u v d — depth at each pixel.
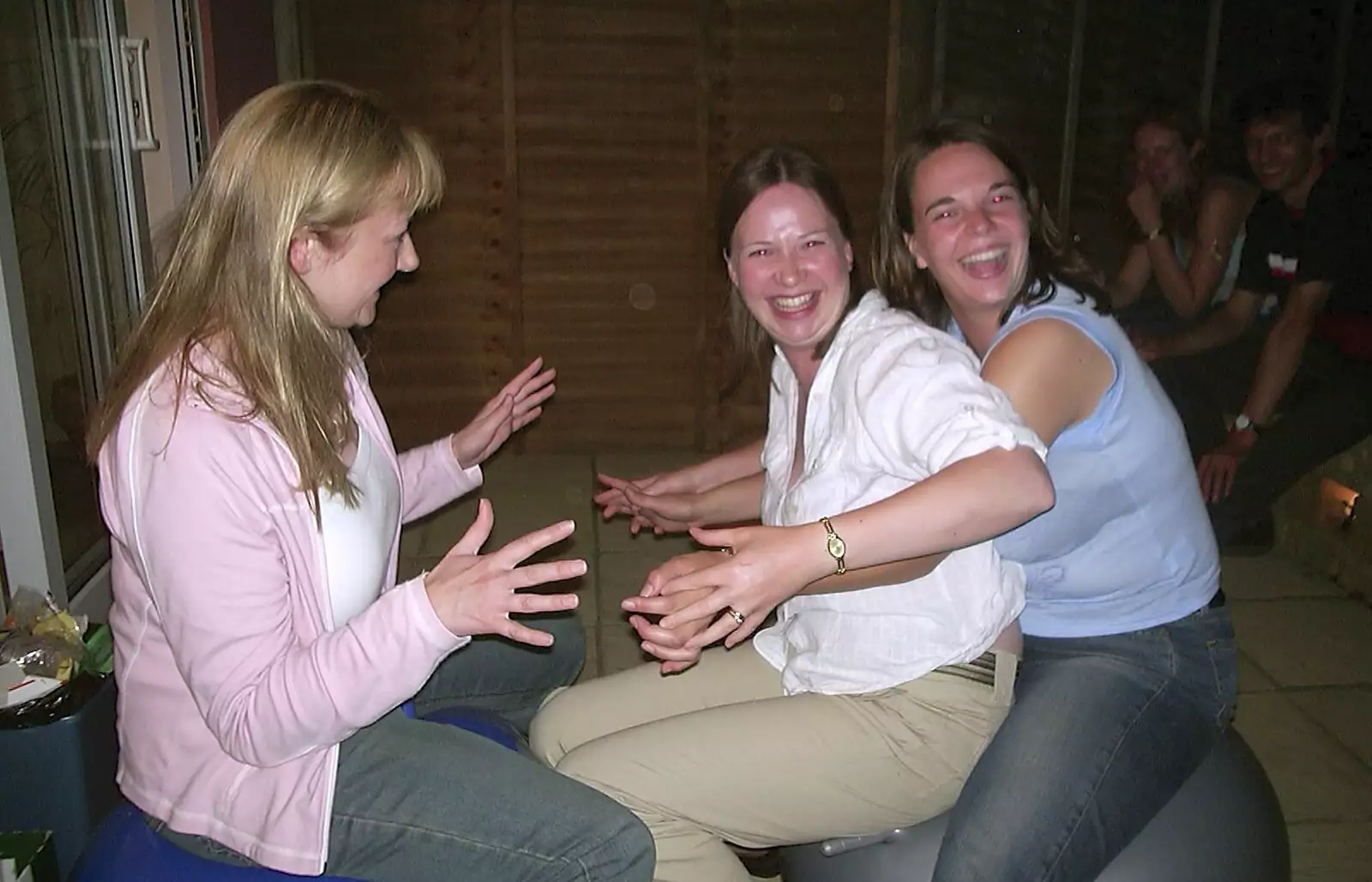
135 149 2.55
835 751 1.30
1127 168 3.19
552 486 3.72
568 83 3.70
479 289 3.86
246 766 1.15
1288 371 2.75
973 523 1.13
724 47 3.71
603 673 2.48
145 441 1.07
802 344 1.45
